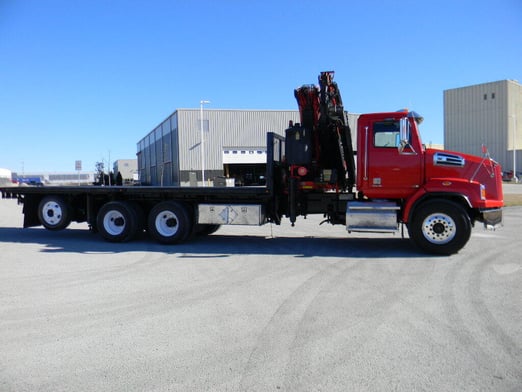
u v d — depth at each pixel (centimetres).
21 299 607
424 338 452
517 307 548
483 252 922
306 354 417
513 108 7650
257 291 639
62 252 981
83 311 554
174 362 404
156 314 540
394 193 943
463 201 913
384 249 985
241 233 1302
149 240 1157
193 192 1061
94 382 368
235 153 5066
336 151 1056
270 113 5097
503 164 7650
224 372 383
